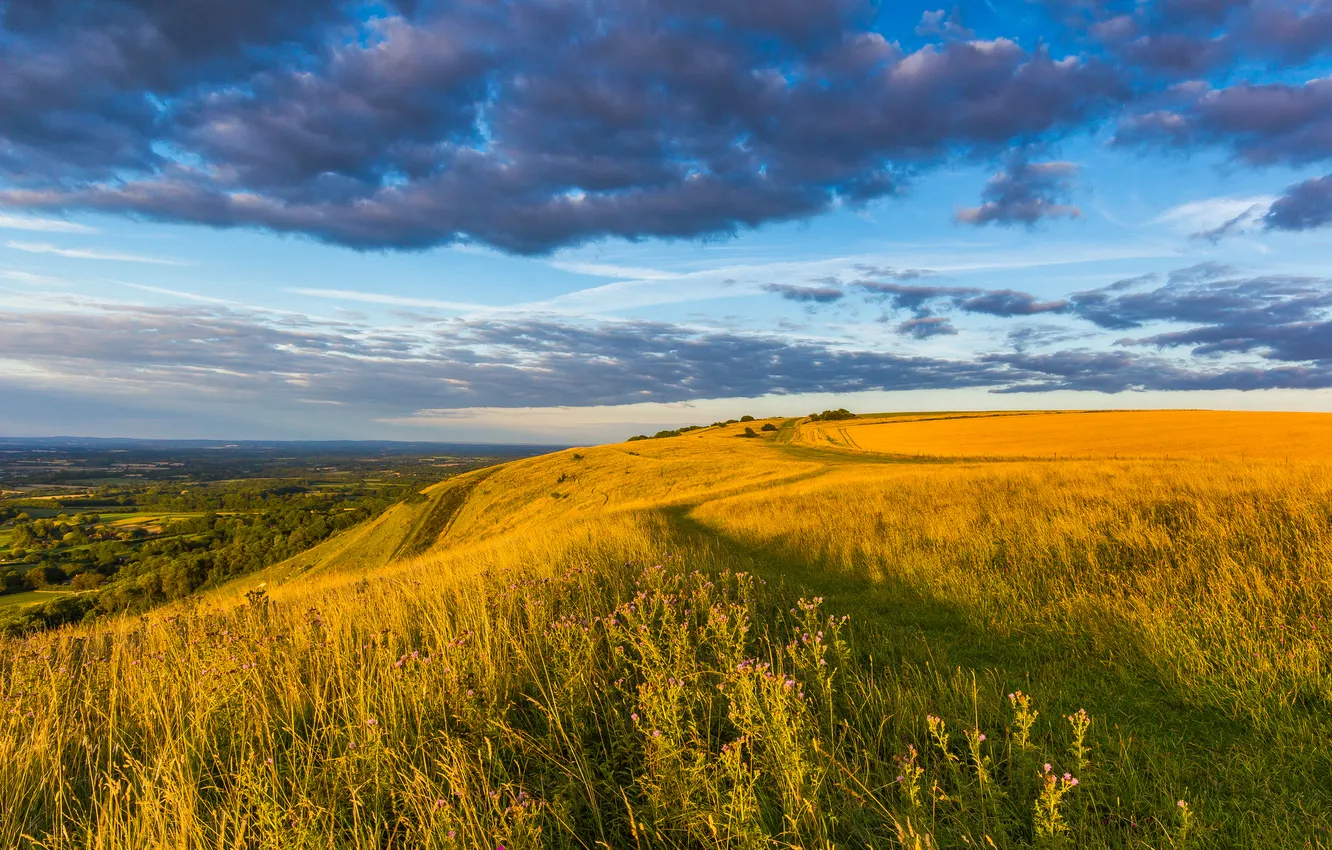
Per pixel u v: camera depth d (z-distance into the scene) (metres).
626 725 3.86
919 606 7.13
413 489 83.38
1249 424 48.59
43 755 3.79
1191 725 4.00
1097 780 3.30
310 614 6.46
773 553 11.64
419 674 4.40
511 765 3.57
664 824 3.00
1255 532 7.74
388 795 3.29
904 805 2.96
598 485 52.38
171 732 4.05
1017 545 8.91
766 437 84.44
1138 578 6.76
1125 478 13.56
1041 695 4.40
